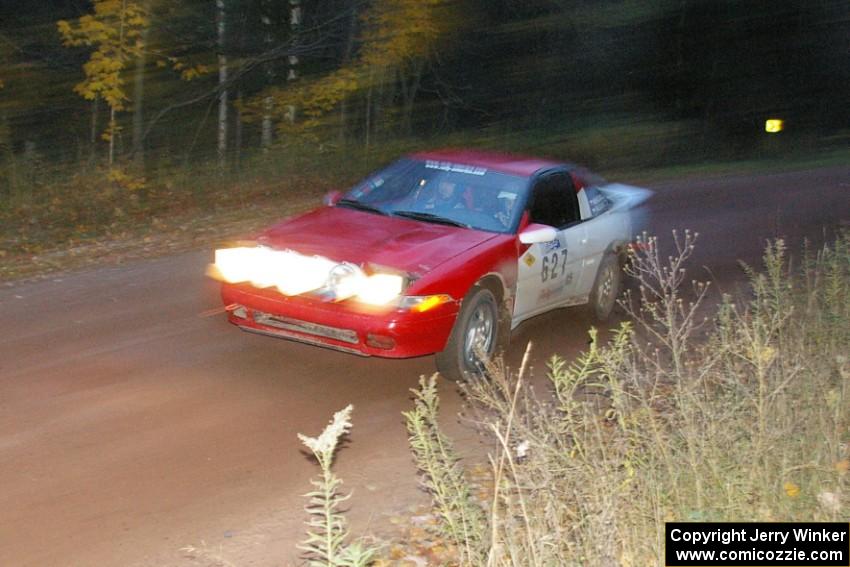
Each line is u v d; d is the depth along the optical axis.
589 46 31.25
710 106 36.88
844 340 7.05
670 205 18.45
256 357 7.83
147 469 5.75
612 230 9.43
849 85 41.97
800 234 15.54
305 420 6.69
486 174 8.32
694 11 36.19
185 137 21.91
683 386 5.55
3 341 7.88
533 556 4.09
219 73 21.77
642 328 9.45
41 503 5.25
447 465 4.87
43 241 12.47
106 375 7.21
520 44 29.53
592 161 27.34
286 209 15.84
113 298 9.48
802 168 28.12
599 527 4.26
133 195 15.34
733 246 14.30
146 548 4.90
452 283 7.02
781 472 4.75
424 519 5.44
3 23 20.11
